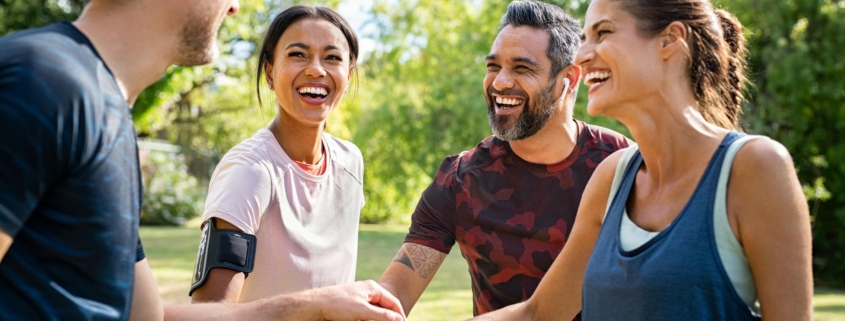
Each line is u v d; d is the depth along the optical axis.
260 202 2.21
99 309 1.33
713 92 1.56
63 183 1.26
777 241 1.35
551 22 2.41
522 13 2.42
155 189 15.24
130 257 1.37
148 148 16.56
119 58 1.39
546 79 2.37
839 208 12.34
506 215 2.46
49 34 1.30
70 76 1.25
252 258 2.15
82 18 1.39
